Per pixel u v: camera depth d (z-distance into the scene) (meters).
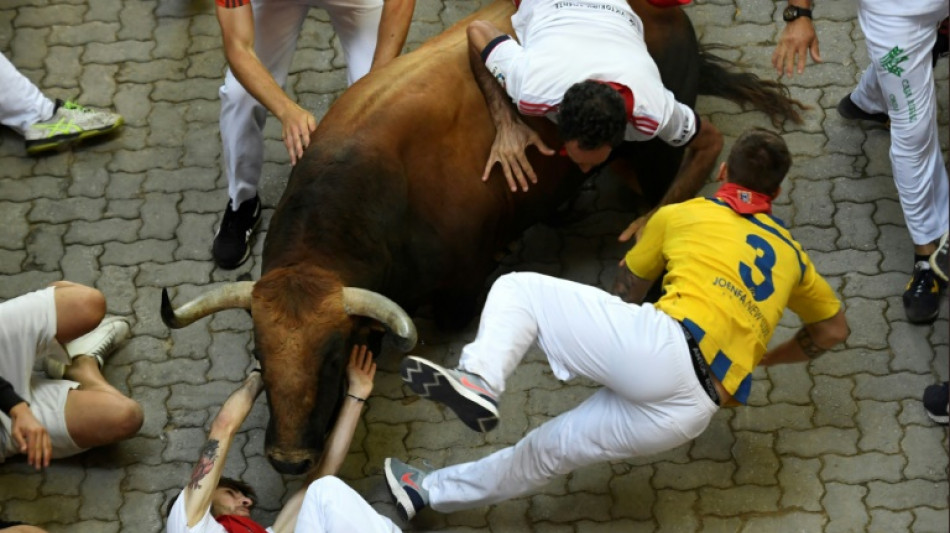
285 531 5.32
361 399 5.42
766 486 5.78
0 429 5.77
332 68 7.56
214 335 6.46
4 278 6.68
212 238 6.84
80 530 5.74
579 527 5.68
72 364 6.11
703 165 5.75
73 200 7.02
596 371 4.91
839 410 6.03
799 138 7.09
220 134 7.23
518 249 6.74
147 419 6.13
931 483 5.75
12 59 7.66
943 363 6.17
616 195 6.95
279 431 5.15
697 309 4.89
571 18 5.54
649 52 6.09
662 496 5.77
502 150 5.75
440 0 7.86
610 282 6.57
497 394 4.81
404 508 5.58
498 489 5.36
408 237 5.73
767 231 5.05
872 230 6.70
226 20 5.82
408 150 5.68
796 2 6.09
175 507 5.15
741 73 6.80
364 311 5.20
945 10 5.77
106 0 7.94
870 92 6.89
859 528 5.62
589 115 5.04
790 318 6.40
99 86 7.52
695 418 4.92
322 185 5.47
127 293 6.62
